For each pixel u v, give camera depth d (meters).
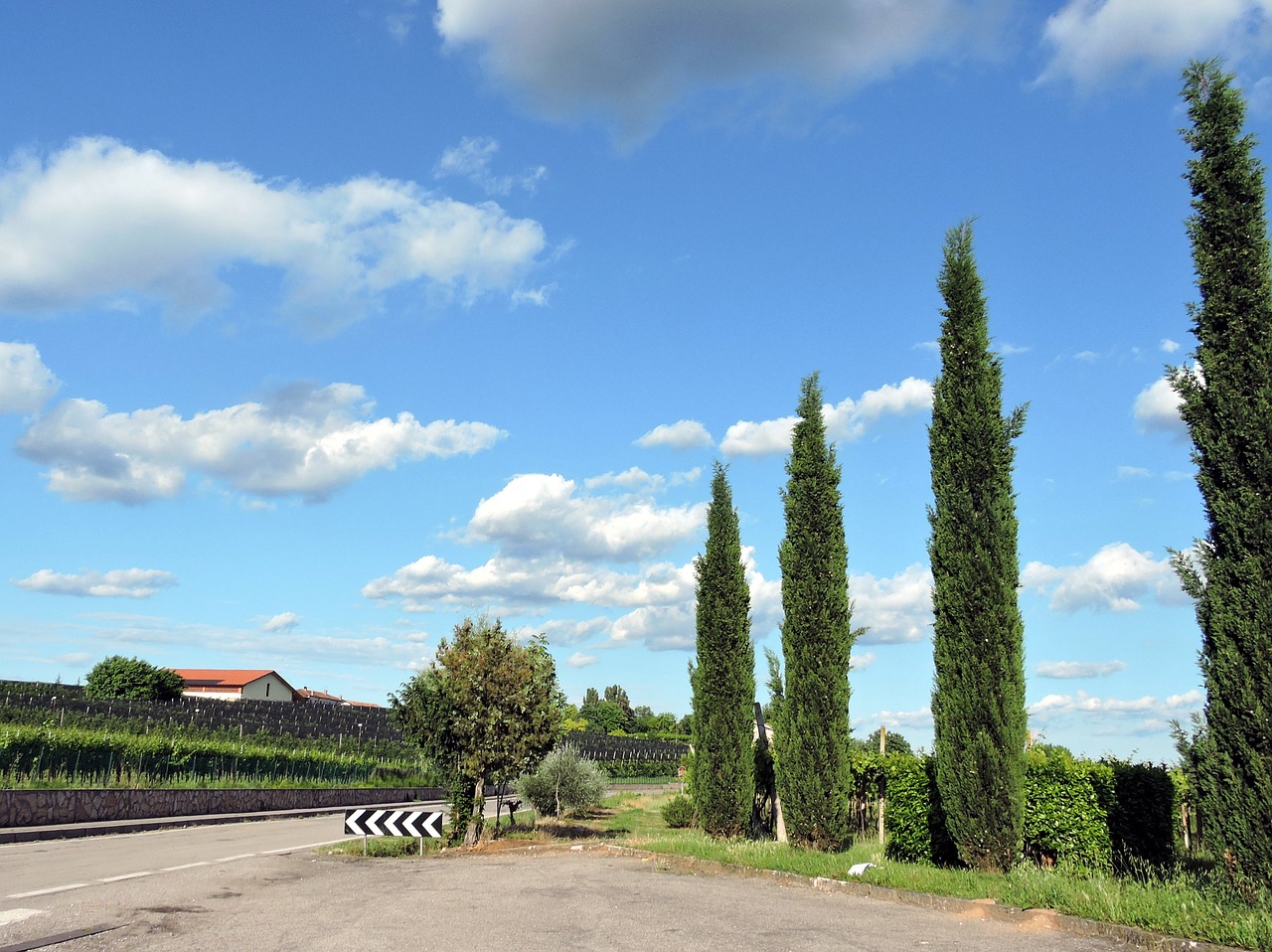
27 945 8.34
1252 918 8.41
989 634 12.51
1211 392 10.11
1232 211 10.23
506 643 20.67
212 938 8.75
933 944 8.52
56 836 21.72
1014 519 12.91
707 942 8.55
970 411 13.27
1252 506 9.55
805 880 12.75
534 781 28.41
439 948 8.28
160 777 31.38
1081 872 11.48
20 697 41.72
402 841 20.47
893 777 14.49
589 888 12.17
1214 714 9.65
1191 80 10.78
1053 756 16.09
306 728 54.38
